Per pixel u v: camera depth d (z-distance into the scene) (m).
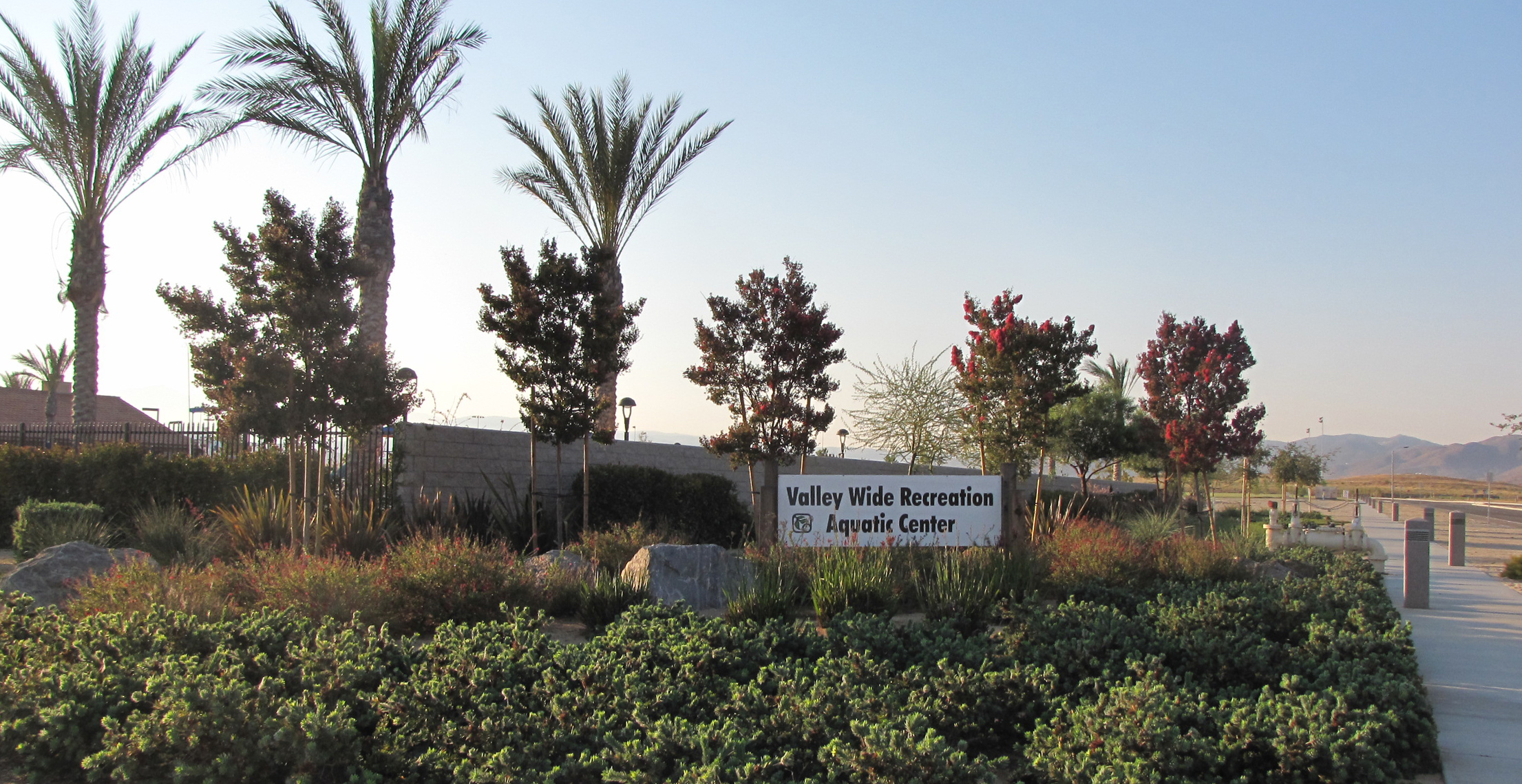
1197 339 25.52
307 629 6.87
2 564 13.05
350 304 12.84
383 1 17.44
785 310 16.56
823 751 4.54
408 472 15.59
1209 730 5.35
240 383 11.77
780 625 7.74
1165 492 30.14
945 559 11.21
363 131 17.56
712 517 19.31
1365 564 14.29
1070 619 7.78
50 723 4.93
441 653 6.04
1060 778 4.83
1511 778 5.54
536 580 10.35
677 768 4.42
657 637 6.91
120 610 7.77
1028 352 17.47
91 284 20.41
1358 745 4.99
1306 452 54.72
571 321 15.60
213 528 13.25
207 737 4.49
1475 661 8.85
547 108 20.38
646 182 20.88
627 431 21.77
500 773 4.34
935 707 5.68
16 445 18.62
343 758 4.62
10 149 19.66
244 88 16.86
